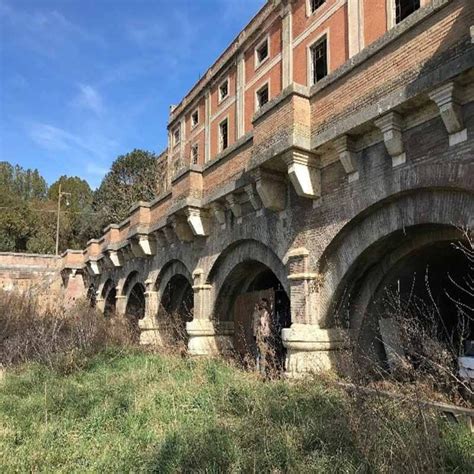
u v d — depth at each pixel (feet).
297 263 31.58
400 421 18.10
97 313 73.15
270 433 19.57
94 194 187.21
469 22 20.74
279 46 83.56
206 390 27.91
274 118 31.37
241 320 45.01
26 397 29.53
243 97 95.09
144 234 59.57
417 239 27.09
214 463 17.08
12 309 57.72
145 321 58.80
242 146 38.45
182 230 47.98
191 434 20.20
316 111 29.84
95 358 43.88
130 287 72.02
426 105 23.03
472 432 18.57
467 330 29.01
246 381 29.22
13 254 107.96
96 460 18.51
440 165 22.08
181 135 127.24
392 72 24.72
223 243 42.50
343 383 25.25
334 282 29.53
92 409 25.43
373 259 29.04
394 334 28.60
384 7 59.98
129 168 163.12
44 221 173.47
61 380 34.35
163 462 17.71
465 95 21.21
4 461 18.25
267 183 33.22
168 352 47.73
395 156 24.61
